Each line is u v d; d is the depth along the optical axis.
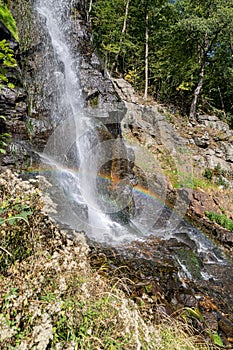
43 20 6.39
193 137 13.14
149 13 17.64
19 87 4.56
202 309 3.73
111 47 15.85
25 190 2.23
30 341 1.37
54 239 2.26
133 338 1.70
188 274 4.69
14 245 1.89
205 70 18.94
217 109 20.12
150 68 17.75
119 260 3.97
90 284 1.95
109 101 7.33
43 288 1.67
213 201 9.98
